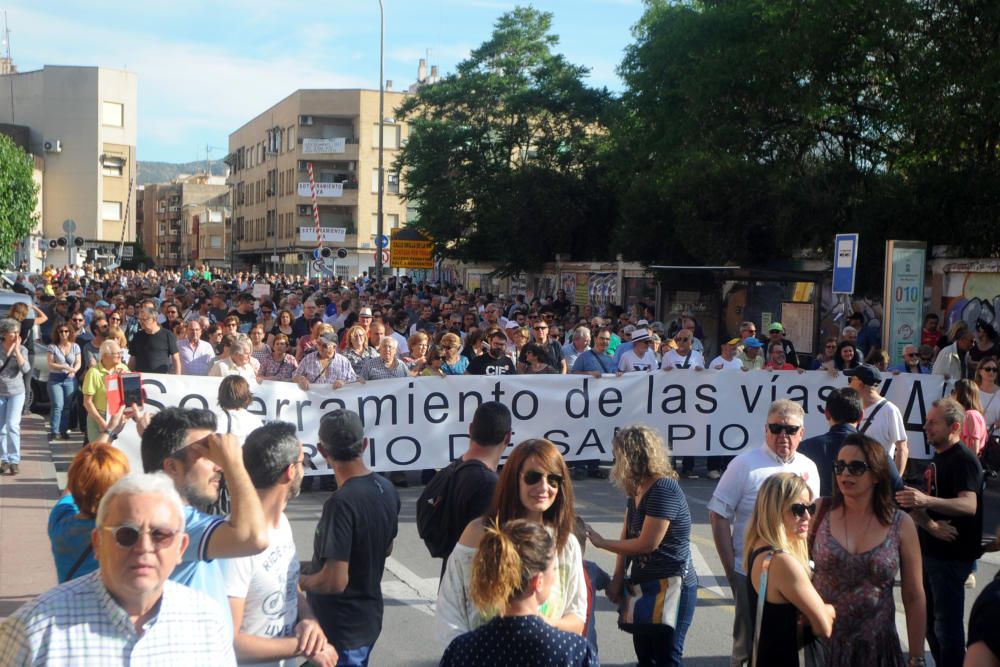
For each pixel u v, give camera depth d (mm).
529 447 4152
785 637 4273
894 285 15969
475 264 44438
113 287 33469
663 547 5070
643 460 5094
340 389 10836
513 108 36688
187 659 2896
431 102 38938
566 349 14062
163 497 2861
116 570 2807
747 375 11953
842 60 21031
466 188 37375
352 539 4379
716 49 22734
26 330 15953
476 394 11273
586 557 8625
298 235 77938
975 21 18438
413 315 23391
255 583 3773
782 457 5543
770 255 24297
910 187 20594
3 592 7098
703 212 23812
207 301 20547
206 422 4004
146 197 153750
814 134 22891
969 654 3258
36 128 79188
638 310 21328
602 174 34594
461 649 3396
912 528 4660
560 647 3354
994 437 10531
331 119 78750
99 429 9578
